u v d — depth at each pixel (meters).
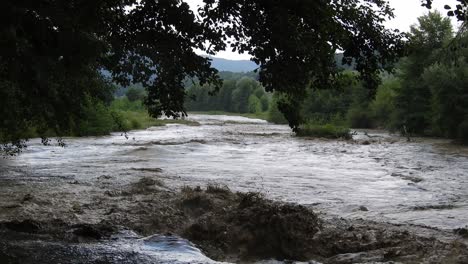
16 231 8.34
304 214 8.56
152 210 10.26
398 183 18.16
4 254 6.86
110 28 7.62
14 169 20.45
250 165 23.53
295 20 7.74
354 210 12.74
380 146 37.00
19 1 6.55
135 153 27.98
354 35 8.73
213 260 7.11
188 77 8.05
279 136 47.91
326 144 38.59
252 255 7.67
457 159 27.41
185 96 8.25
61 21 6.73
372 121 68.38
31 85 7.96
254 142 39.66
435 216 11.85
